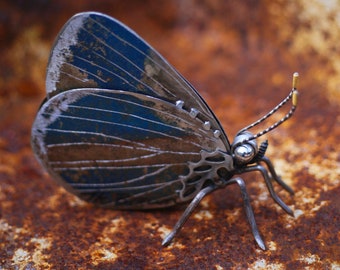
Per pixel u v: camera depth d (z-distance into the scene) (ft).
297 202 1.24
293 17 1.45
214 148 1.20
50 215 1.26
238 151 1.20
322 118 1.36
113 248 1.21
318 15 1.43
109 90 1.20
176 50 1.53
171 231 1.21
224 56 1.50
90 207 1.28
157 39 1.55
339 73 1.41
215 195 1.27
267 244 1.20
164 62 1.18
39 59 1.50
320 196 1.24
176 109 1.19
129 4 1.54
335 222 1.21
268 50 1.48
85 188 1.26
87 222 1.25
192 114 1.19
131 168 1.23
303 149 1.32
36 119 1.23
